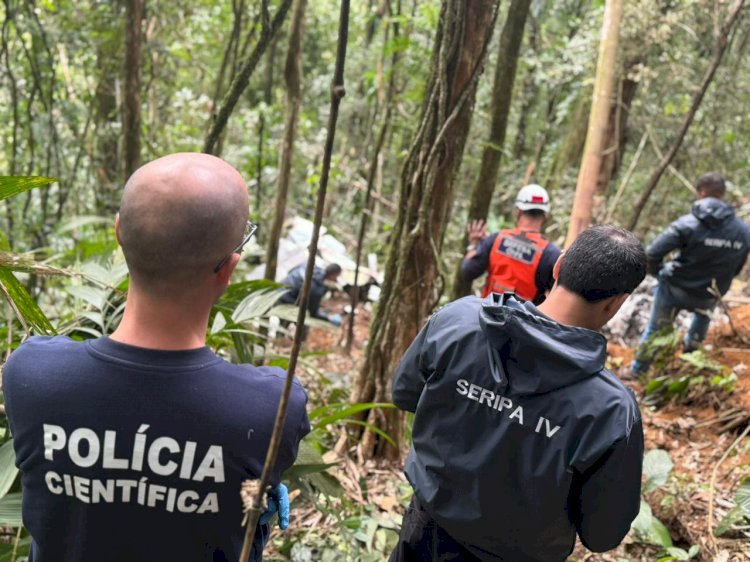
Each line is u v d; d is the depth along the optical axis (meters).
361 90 8.41
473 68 2.81
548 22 7.90
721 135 6.84
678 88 6.48
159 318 1.02
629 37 5.41
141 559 1.06
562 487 1.49
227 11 7.25
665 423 3.86
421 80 5.16
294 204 8.37
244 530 1.08
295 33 3.53
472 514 1.61
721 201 4.22
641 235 6.78
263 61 8.82
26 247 5.06
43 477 1.02
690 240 4.27
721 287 4.43
